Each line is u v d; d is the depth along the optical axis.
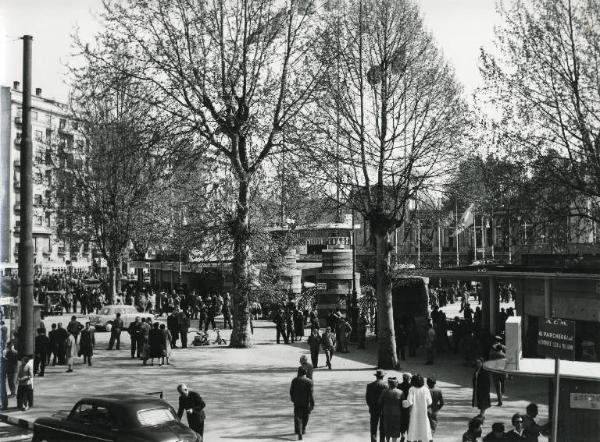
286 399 20.58
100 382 23.52
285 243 35.47
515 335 11.34
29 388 18.91
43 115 84.12
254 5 30.88
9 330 22.55
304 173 28.03
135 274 87.19
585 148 23.64
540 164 23.95
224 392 21.72
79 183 44.97
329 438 15.80
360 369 26.66
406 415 14.34
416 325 32.16
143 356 27.55
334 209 29.00
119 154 33.25
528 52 24.11
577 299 23.77
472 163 25.55
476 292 73.75
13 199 77.44
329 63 27.34
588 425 11.70
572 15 23.78
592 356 23.62
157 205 43.56
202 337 34.25
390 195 27.06
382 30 26.47
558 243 24.41
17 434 16.78
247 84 31.48
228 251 33.72
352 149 26.72
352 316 36.38
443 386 22.92
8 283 20.05
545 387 22.53
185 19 30.27
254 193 32.81
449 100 26.41
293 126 30.22
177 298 49.84
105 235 45.69
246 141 32.31
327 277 45.53
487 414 18.28
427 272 29.94
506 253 53.19
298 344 34.62
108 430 12.84
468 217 31.52
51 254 82.56
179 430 12.85
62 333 27.66
